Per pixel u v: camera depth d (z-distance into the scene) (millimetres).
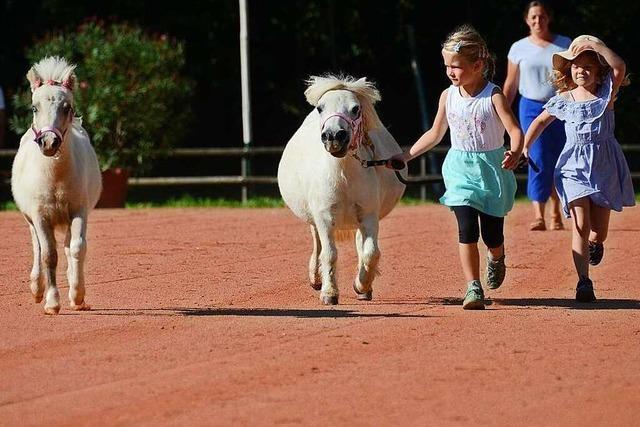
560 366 9852
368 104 12516
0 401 8828
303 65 39906
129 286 14562
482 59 12484
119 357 10234
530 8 19234
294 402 8734
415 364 9898
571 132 13156
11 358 10242
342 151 11945
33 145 12578
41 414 8484
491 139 12562
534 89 19234
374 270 12828
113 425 8203
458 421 8281
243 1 30500
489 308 12797
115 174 27891
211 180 30078
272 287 14492
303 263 16672
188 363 9984
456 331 11336
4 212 25844
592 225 13625
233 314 12445
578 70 13125
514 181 12922
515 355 10250
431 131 12945
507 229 20469
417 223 21953
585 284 13156
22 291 14234
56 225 12672
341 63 40156
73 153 12336
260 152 30562
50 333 11359
